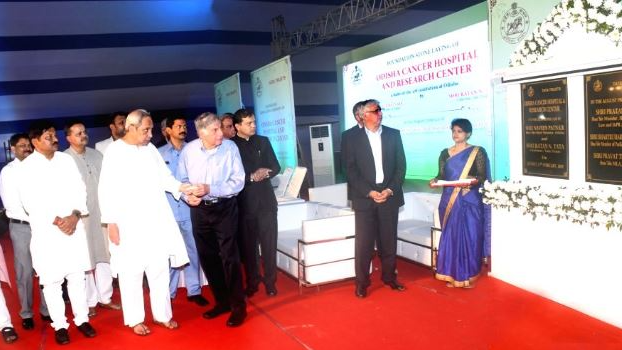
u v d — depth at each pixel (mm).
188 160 4176
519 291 4523
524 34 5348
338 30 8922
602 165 3773
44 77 11883
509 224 4652
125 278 4082
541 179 4348
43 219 3936
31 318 4477
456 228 4766
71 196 4047
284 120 8391
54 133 4008
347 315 4312
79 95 12883
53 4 9570
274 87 8625
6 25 9930
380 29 11883
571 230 4035
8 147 13484
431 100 7082
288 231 6066
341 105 9836
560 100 4074
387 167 4703
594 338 3559
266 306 4660
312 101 14117
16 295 5699
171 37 11234
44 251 3961
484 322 3967
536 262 4402
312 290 5039
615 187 3688
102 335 4227
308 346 3738
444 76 6781
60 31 10438
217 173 4090
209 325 4289
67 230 3979
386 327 4004
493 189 4605
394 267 4898
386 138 4719
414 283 5086
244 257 4832
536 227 4359
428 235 5391
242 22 11109
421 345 3639
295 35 10492
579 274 4004
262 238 4863
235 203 4215
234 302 4238
